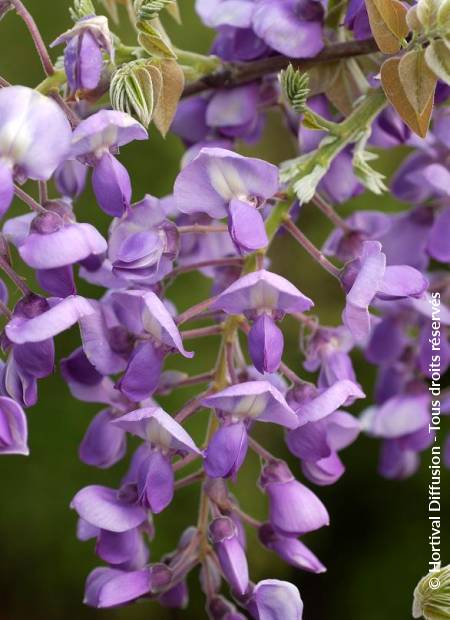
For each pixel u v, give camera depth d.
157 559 0.92
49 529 0.97
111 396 0.48
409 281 0.45
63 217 0.43
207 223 0.51
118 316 0.46
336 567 1.00
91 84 0.43
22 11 0.44
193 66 0.49
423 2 0.45
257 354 0.44
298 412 0.45
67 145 0.43
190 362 0.87
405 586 0.98
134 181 0.91
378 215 0.54
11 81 0.85
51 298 0.44
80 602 1.01
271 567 0.95
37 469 0.95
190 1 0.84
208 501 0.47
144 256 0.45
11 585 1.00
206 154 0.44
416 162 0.54
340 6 0.48
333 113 0.52
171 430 0.44
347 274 0.46
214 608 0.47
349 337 0.49
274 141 0.86
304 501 0.46
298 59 0.49
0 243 0.44
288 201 0.47
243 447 0.44
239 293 0.44
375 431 0.55
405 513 0.98
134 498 0.45
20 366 0.43
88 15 0.43
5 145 0.42
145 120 0.44
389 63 0.45
